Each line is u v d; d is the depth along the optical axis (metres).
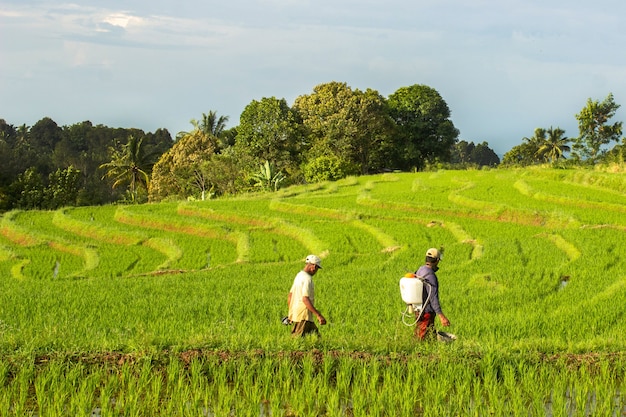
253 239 26.91
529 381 8.83
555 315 13.46
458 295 15.84
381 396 8.32
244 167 57.50
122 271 22.56
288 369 9.03
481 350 9.70
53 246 27.55
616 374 9.48
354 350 9.73
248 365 9.20
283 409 8.27
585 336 12.01
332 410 8.00
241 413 7.87
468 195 33.25
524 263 20.09
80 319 13.84
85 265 24.17
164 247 26.69
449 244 24.33
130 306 15.14
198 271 21.28
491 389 8.71
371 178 45.84
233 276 20.14
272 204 33.78
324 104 61.34
